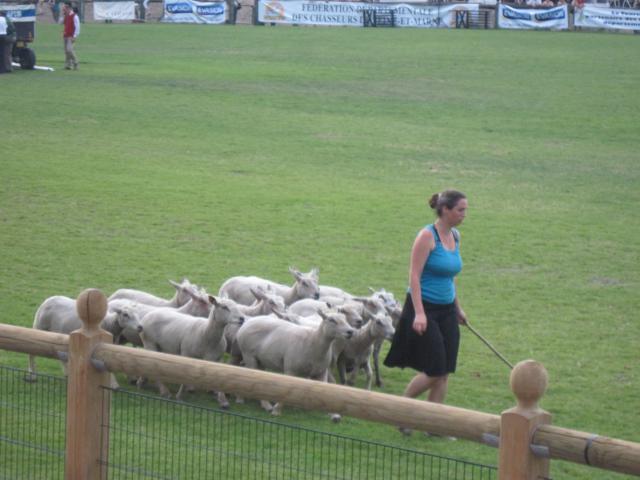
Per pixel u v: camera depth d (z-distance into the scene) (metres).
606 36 58.97
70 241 18.45
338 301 13.12
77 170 24.44
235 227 19.89
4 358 12.24
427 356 9.79
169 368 6.55
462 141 30.05
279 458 9.10
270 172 25.28
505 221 21.03
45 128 29.44
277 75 41.47
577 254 18.62
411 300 9.83
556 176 25.80
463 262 17.92
